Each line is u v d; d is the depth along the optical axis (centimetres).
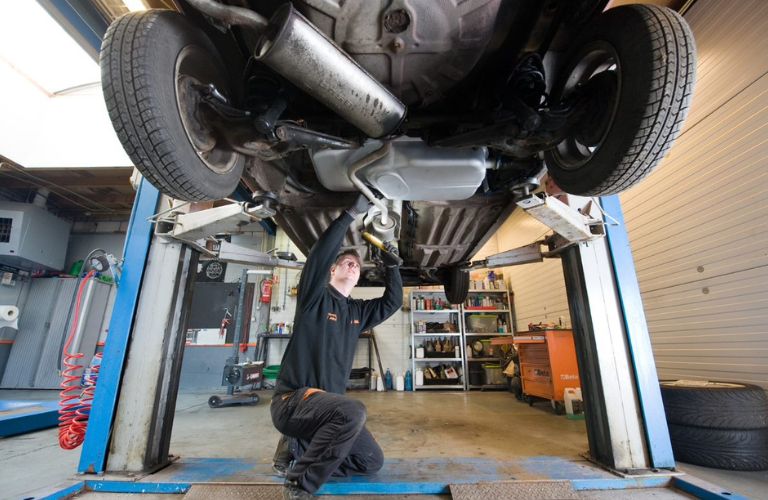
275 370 457
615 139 87
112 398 146
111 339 151
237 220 149
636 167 91
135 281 158
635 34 81
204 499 119
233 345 509
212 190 98
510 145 103
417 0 74
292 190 154
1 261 489
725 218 205
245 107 96
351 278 152
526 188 137
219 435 229
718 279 209
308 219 176
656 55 78
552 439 208
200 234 161
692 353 225
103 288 529
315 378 129
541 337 319
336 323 138
